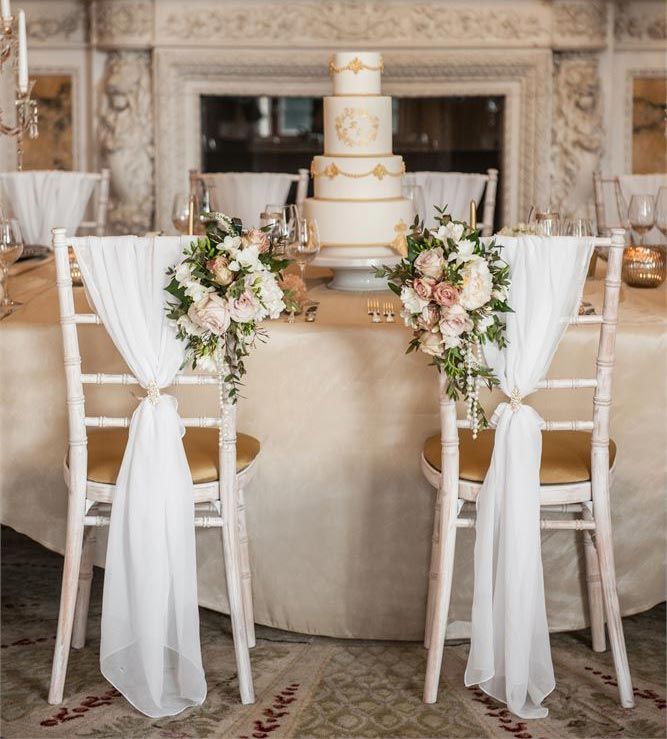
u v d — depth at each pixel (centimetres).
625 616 324
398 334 297
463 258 252
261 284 256
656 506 305
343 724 267
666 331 296
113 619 272
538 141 629
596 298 328
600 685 287
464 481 272
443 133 652
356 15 616
